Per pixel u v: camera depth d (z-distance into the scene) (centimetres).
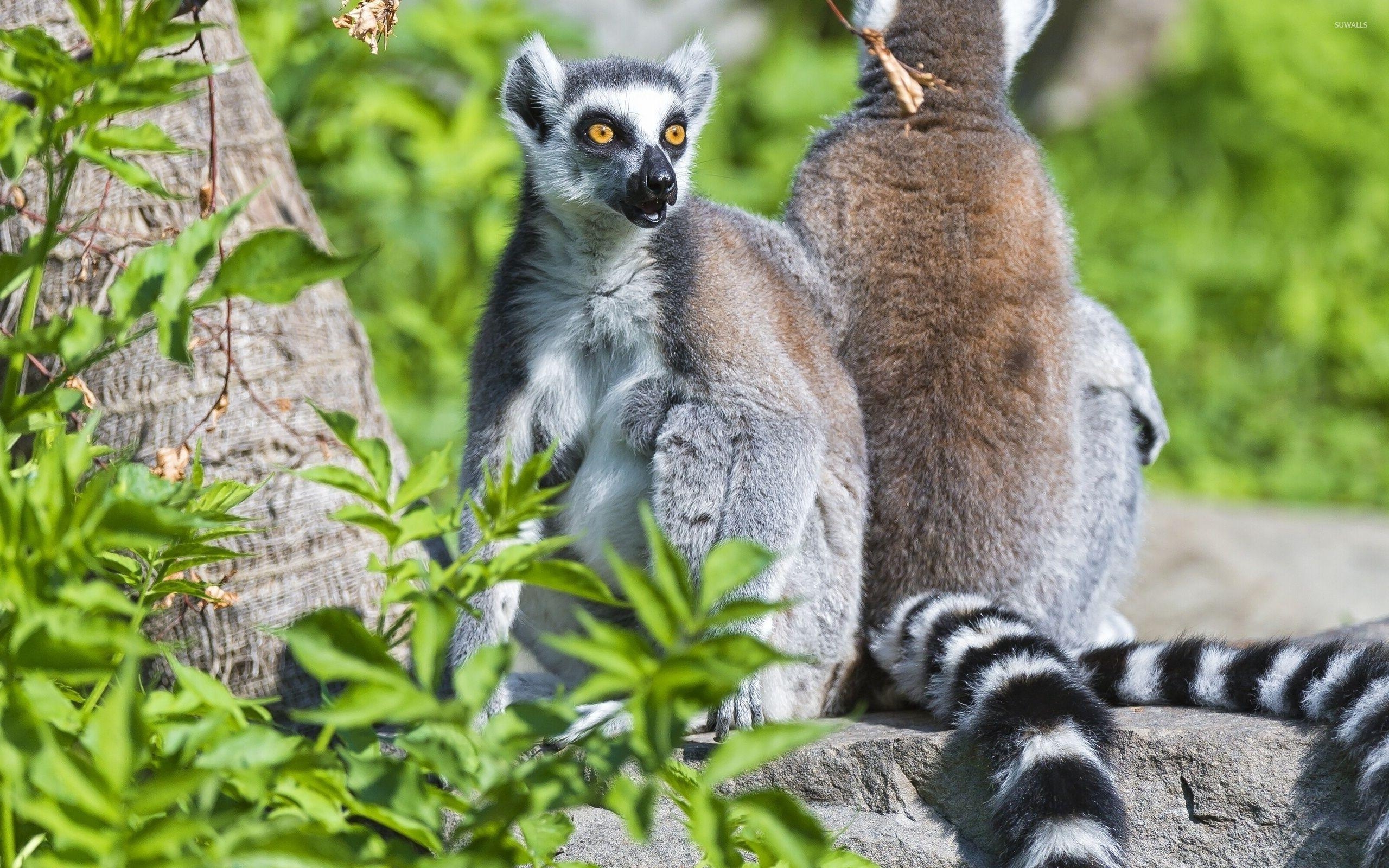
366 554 880
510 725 477
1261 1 3105
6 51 557
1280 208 2873
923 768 775
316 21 1515
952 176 998
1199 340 2611
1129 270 2672
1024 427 976
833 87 2266
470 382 943
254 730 482
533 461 529
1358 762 715
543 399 909
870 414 991
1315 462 2342
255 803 489
